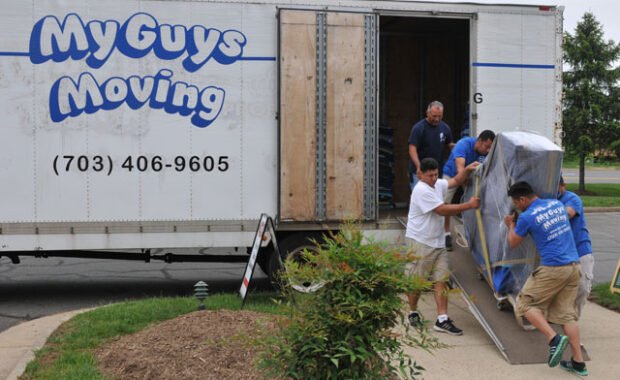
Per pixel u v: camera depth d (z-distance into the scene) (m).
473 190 6.76
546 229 5.07
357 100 7.54
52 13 7.14
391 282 3.66
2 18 7.06
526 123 8.22
